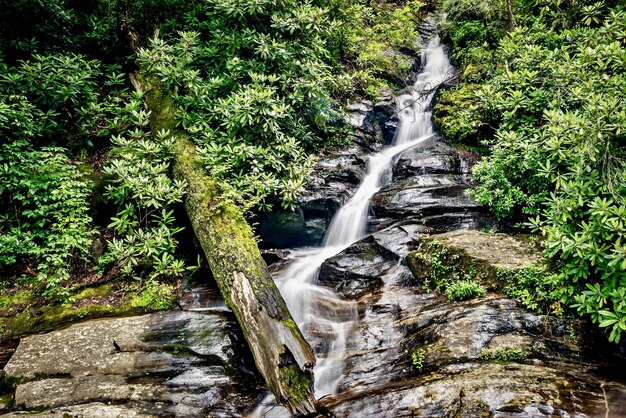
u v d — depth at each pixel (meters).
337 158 8.11
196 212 5.73
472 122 7.89
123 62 8.85
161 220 5.98
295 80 7.69
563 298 4.35
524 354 3.99
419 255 5.65
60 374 4.19
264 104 6.74
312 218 7.12
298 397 3.78
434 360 4.08
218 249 5.16
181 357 4.42
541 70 6.73
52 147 6.52
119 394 3.94
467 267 5.20
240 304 4.60
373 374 4.25
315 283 6.06
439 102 9.34
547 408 3.26
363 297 5.50
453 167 7.58
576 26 7.92
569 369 3.85
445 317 4.58
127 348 4.52
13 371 4.21
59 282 5.62
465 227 6.34
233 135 6.73
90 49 8.84
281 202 6.68
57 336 4.69
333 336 4.93
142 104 7.70
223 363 4.40
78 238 5.80
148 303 5.45
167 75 7.08
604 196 4.51
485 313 4.41
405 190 7.05
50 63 6.91
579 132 4.57
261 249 6.88
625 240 4.24
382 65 10.91
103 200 6.38
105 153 7.11
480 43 10.64
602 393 3.46
